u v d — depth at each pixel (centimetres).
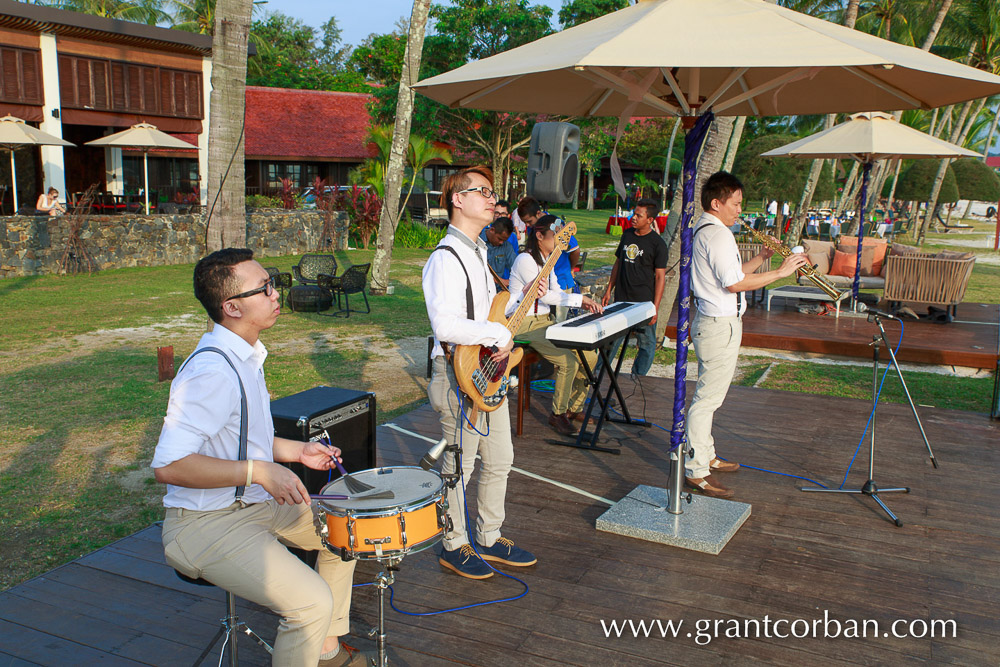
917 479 465
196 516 228
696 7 326
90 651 284
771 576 345
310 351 938
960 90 368
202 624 305
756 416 603
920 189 2880
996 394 592
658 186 4138
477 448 344
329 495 235
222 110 546
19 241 1489
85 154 2288
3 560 400
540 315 550
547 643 292
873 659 281
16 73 1750
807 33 299
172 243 1717
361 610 316
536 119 2661
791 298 1255
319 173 3005
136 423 630
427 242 2262
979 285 1648
